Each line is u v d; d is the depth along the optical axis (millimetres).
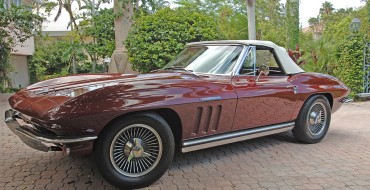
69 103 3027
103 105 3070
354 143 5184
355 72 9656
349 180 3670
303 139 5035
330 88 5160
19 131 3447
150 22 7977
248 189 3432
